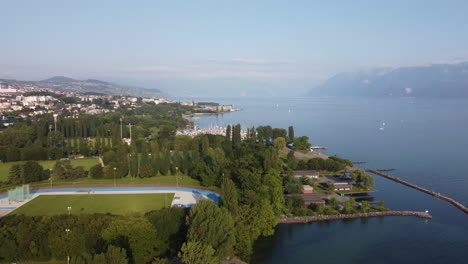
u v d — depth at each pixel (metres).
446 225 156.25
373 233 146.88
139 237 107.50
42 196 178.12
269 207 141.88
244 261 119.50
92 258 89.75
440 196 196.62
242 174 169.25
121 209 157.75
